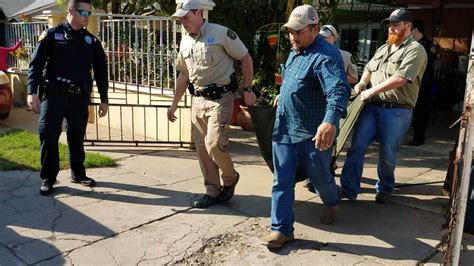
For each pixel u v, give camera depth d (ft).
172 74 19.62
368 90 12.51
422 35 20.65
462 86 31.50
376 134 13.17
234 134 22.71
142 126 21.27
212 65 11.73
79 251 10.15
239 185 14.80
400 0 29.91
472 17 32.07
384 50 13.15
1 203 12.69
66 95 13.14
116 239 10.77
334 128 9.20
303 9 9.75
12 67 29.50
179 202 13.15
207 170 12.89
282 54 22.79
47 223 11.50
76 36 13.10
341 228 11.71
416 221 12.22
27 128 22.67
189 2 11.40
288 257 10.14
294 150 10.49
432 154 19.77
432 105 25.75
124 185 14.48
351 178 13.43
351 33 34.73
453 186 9.91
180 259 9.98
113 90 22.04
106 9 28.43
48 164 13.34
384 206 13.32
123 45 21.21
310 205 13.23
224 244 10.71
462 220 8.25
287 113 10.35
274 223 10.57
